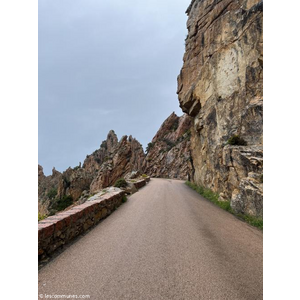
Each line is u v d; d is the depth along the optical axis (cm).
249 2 1310
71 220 517
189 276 336
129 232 589
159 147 7912
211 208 1021
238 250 455
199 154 2222
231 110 1324
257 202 729
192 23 2417
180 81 2634
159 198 1386
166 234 570
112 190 1341
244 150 994
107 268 361
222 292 292
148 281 319
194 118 2459
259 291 295
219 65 1539
